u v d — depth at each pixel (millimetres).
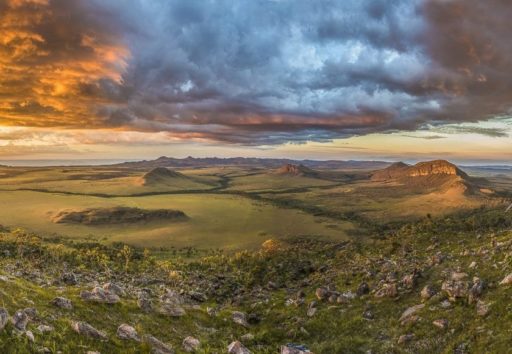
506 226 91312
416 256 74000
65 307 39656
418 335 41438
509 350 32688
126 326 37438
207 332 48531
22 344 28078
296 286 81688
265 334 50844
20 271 64750
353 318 51000
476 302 42062
